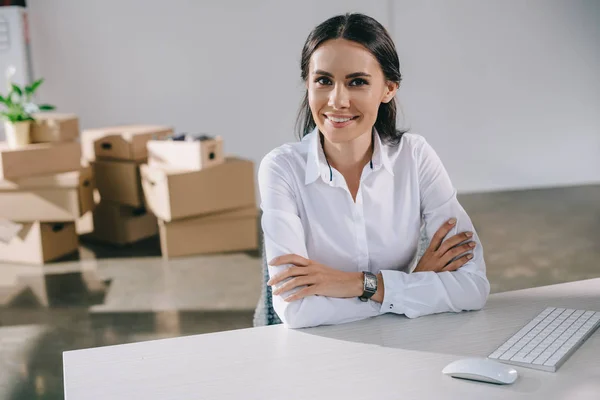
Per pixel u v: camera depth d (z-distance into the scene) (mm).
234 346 1333
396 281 1504
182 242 4547
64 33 5398
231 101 5848
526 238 4781
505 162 6523
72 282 4078
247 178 4625
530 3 6289
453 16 6152
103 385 1172
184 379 1187
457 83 6285
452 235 1690
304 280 1482
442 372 1178
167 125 5750
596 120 6617
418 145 1740
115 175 4754
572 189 6438
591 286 1663
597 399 1062
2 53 5008
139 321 3404
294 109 5977
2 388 2689
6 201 4363
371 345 1323
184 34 5648
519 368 1190
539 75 6430
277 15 5805
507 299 1592
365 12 5984
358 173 1663
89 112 5555
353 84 1457
